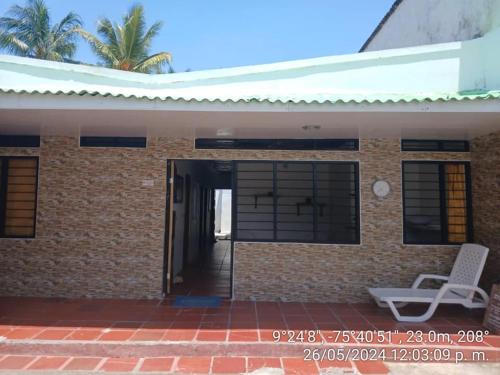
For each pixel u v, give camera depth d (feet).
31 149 20.81
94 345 13.83
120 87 20.17
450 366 13.41
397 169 20.53
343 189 22.74
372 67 20.18
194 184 33.94
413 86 19.92
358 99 14.99
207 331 15.28
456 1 21.83
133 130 19.39
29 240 20.44
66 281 20.29
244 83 20.49
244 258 20.35
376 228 20.34
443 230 20.61
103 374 12.32
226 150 20.81
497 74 18.29
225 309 18.40
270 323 16.39
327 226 26.37
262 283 20.20
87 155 20.77
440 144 20.77
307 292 20.11
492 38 18.62
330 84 20.30
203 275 26.66
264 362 13.42
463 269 18.33
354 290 20.07
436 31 24.04
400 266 20.17
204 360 13.48
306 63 20.43
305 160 20.77
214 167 33.06
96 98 15.11
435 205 21.11
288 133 19.63
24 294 20.27
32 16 57.72
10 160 21.16
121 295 20.20
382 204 20.44
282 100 15.11
